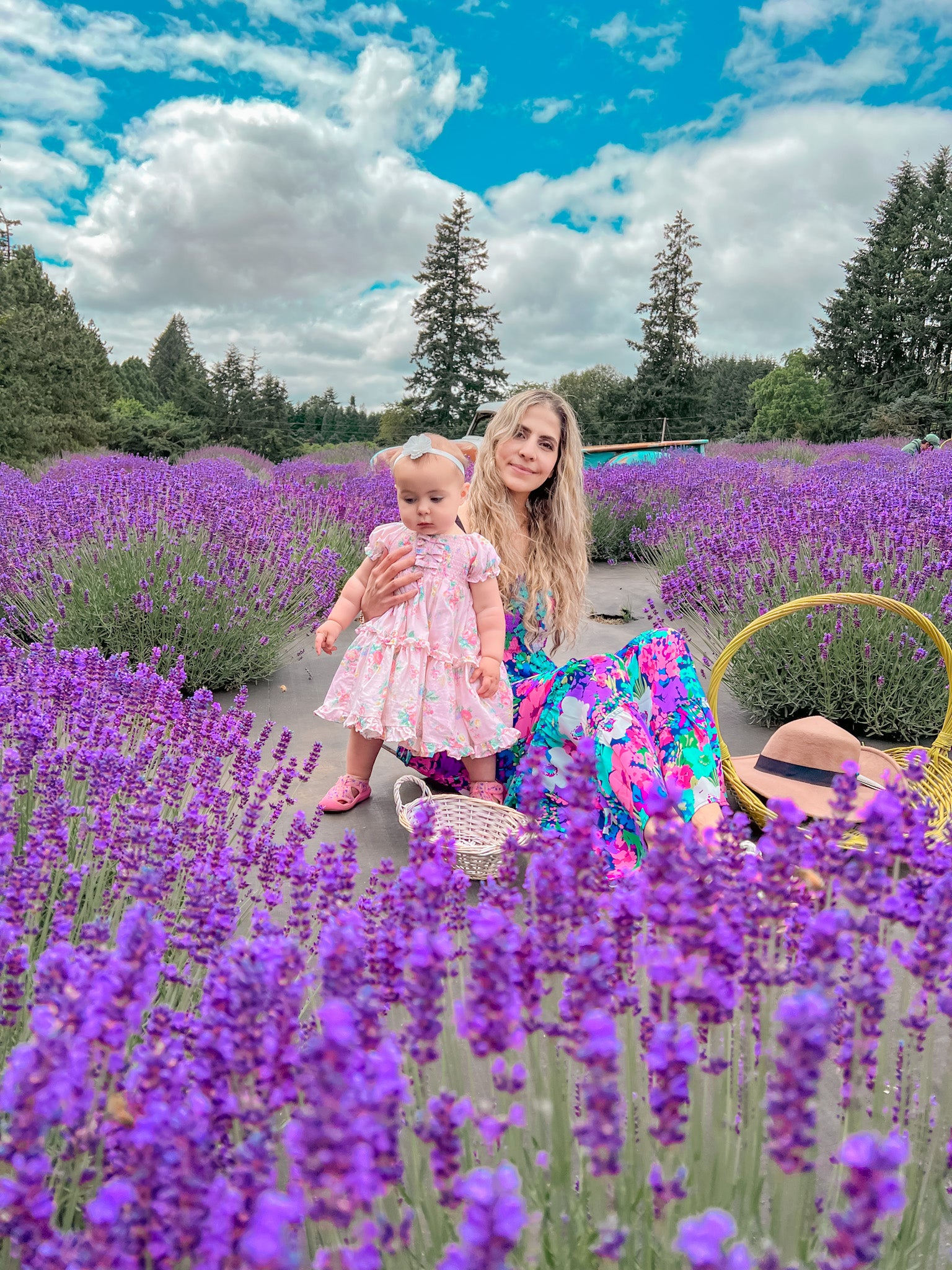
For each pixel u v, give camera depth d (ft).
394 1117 2.51
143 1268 2.57
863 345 170.81
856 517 16.17
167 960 5.32
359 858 8.86
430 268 185.16
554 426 9.86
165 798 7.11
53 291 130.82
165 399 277.03
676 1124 2.55
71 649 13.64
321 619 18.11
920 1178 3.58
